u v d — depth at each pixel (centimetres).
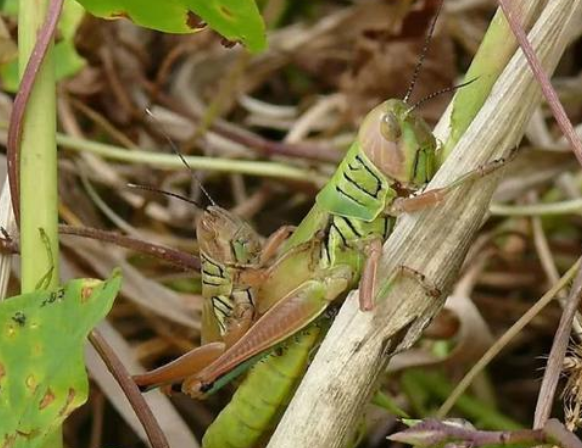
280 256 23
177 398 29
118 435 29
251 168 30
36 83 21
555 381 20
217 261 23
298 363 22
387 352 21
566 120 20
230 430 23
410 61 31
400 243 21
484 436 20
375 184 22
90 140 31
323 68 34
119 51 32
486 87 21
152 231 31
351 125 32
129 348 27
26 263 21
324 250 23
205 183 32
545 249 29
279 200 32
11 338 20
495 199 29
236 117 34
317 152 31
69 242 28
